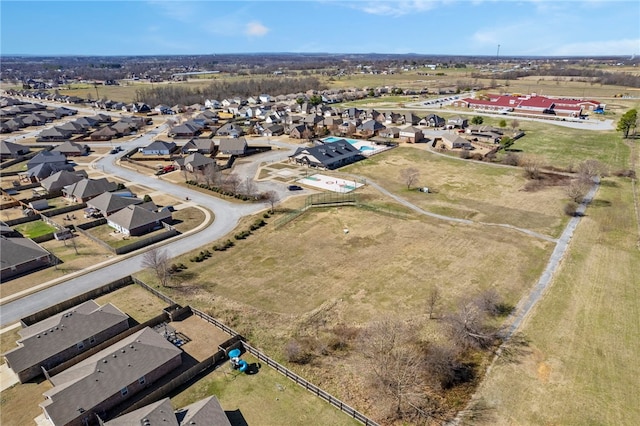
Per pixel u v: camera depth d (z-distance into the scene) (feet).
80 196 259.19
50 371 119.75
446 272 176.76
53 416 99.30
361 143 417.90
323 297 160.66
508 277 172.35
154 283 172.04
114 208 236.43
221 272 180.55
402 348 130.21
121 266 186.29
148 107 648.38
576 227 218.38
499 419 106.01
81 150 387.14
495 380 118.83
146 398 108.99
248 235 215.92
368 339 132.16
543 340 134.82
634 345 132.05
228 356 128.67
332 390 116.06
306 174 318.04
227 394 114.21
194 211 249.14
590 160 309.42
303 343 134.72
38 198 266.98
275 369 123.65
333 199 263.29
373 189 282.77
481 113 572.10
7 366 125.18
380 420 106.42
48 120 565.94
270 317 148.46
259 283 171.22
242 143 381.60
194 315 149.89
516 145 398.01
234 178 292.81
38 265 185.57
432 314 148.46
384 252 195.31
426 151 384.68
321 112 579.89
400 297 159.43
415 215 238.07
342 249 199.21
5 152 377.30
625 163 331.16
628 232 211.00
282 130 472.85
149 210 230.89
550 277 171.73
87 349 132.67
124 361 115.34
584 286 164.86
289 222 231.50
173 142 410.93
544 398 112.27
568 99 642.63
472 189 281.13
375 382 117.50
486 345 132.87
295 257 192.34
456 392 114.83
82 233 219.41
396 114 524.93
